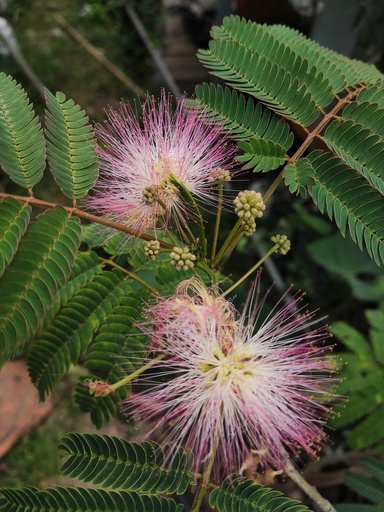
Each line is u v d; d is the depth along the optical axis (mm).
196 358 178
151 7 897
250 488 180
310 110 202
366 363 326
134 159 203
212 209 492
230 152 209
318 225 558
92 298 208
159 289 211
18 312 155
